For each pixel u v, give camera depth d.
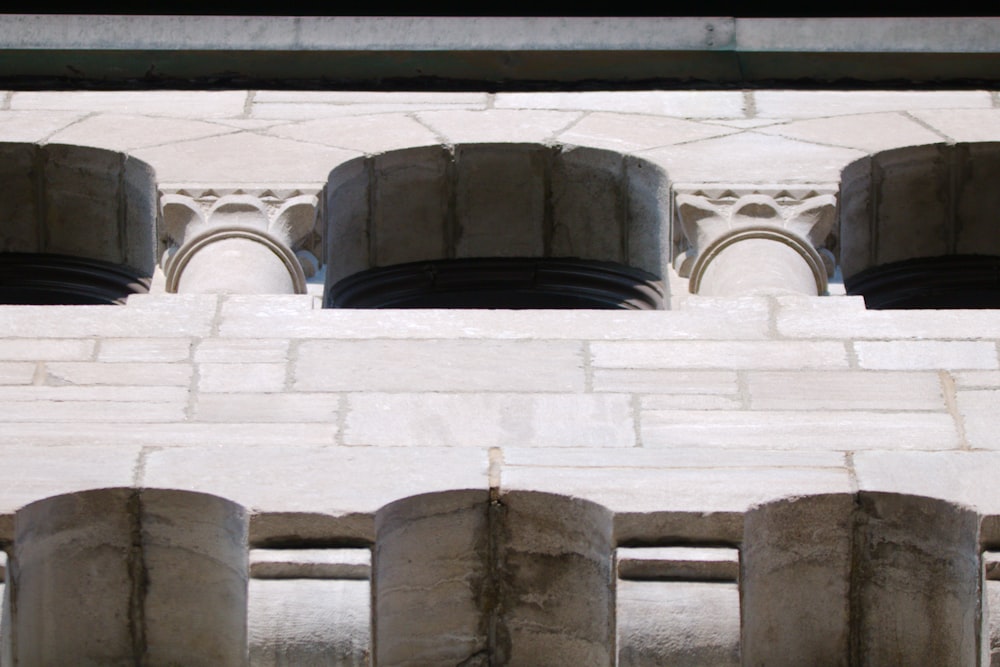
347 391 12.30
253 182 14.51
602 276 15.08
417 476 11.57
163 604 11.48
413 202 15.02
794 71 15.74
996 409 12.17
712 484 11.48
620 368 12.46
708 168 14.62
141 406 12.16
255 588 11.16
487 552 11.49
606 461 11.70
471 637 11.51
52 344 12.57
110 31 15.76
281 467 11.63
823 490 11.42
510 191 15.01
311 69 15.73
